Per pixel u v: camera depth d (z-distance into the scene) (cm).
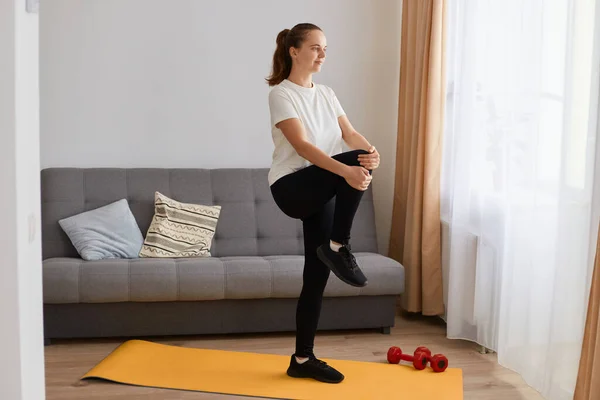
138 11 500
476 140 412
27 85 210
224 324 431
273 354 405
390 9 529
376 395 342
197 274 417
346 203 322
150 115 507
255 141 521
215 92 513
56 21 492
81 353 403
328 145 342
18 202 201
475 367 390
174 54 506
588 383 282
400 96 516
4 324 202
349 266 328
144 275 412
